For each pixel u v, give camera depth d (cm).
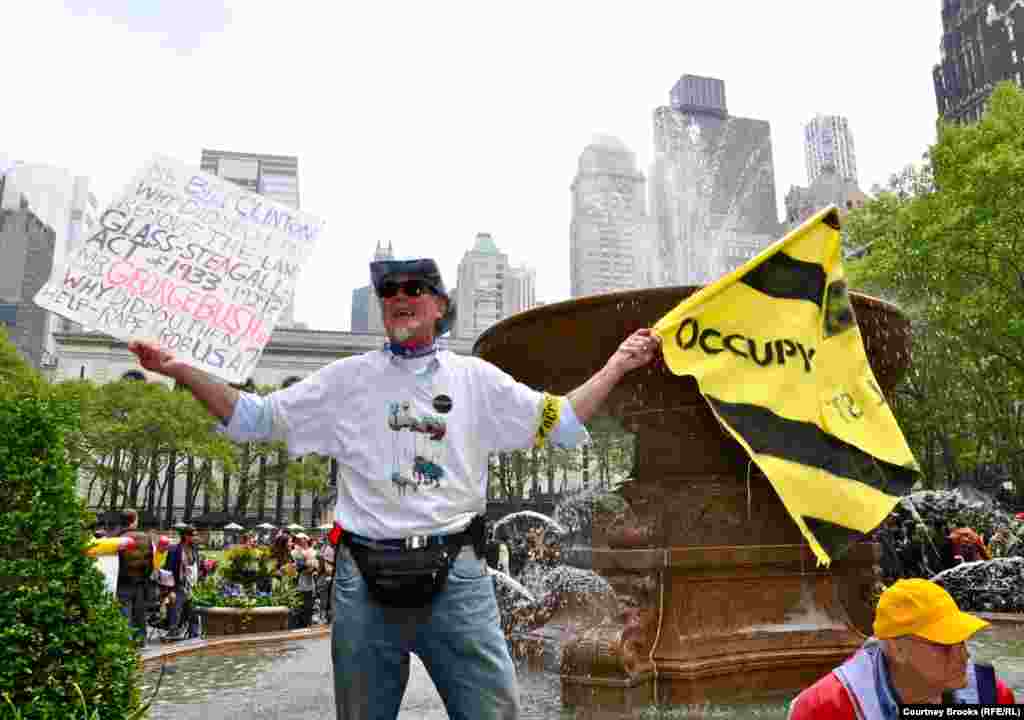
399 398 206
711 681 425
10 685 273
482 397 211
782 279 425
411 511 198
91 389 4369
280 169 19562
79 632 290
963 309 2095
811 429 412
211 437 4612
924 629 186
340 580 205
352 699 200
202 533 4291
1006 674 509
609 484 573
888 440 437
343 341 7019
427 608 196
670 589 446
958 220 2009
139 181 238
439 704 441
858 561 502
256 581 1227
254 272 236
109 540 676
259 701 469
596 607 467
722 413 396
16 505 293
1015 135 2006
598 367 471
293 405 207
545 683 472
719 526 476
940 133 2177
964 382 2202
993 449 2297
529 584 576
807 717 199
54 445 304
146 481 6350
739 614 459
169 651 706
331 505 5212
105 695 294
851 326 445
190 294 231
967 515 1274
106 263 230
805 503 398
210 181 243
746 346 411
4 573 283
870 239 2420
